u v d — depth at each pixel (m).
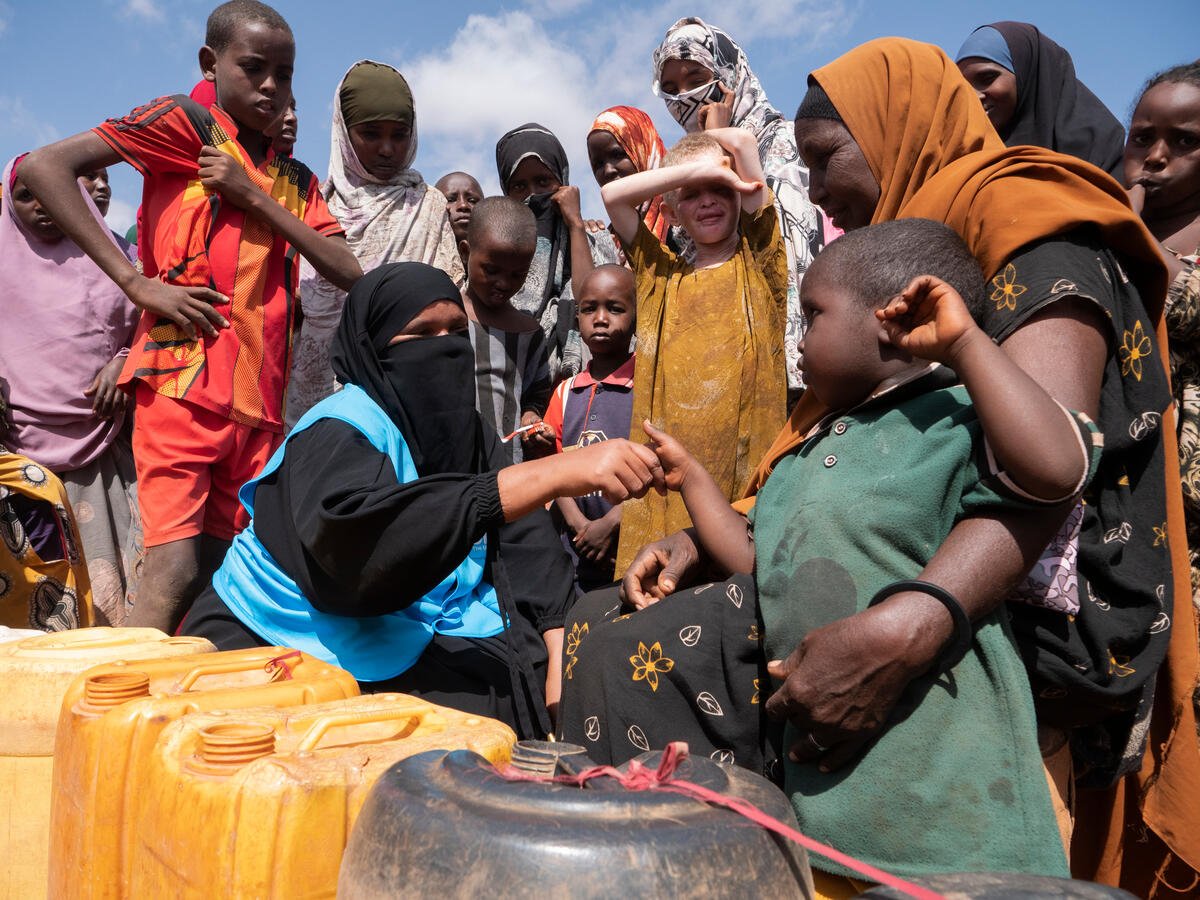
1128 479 1.83
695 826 1.03
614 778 1.12
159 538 3.44
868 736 1.51
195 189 3.62
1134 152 2.86
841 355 1.72
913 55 2.16
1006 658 1.54
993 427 1.45
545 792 1.06
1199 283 2.30
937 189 1.97
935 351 1.51
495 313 4.61
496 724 1.62
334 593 2.31
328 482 2.29
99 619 4.23
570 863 0.97
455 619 2.62
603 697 1.88
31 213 4.23
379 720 1.57
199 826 1.43
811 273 1.78
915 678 1.52
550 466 2.14
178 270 3.53
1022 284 1.73
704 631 1.84
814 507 1.65
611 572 3.89
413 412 2.61
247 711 1.64
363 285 2.71
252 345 3.60
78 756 1.64
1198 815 1.97
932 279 1.51
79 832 1.62
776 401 3.38
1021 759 1.50
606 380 4.20
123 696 1.69
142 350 3.52
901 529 1.56
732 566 2.04
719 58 4.60
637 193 3.48
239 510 3.64
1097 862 2.12
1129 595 1.80
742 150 3.48
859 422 1.71
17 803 1.91
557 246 5.11
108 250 3.48
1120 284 1.81
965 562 1.50
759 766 1.80
